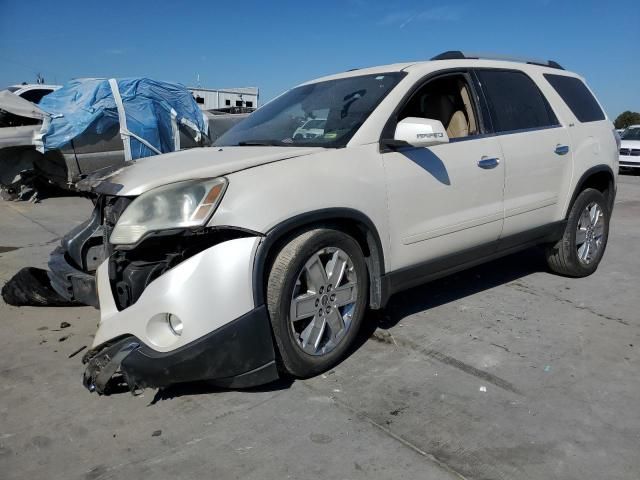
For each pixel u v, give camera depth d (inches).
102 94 434.0
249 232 114.3
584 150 196.5
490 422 112.7
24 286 176.4
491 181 163.3
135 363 111.6
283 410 117.2
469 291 193.0
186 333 110.9
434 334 156.1
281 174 121.6
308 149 133.3
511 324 163.8
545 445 105.3
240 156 129.7
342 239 130.2
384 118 143.0
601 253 213.6
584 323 165.2
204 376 114.2
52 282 143.2
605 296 189.5
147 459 101.7
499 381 129.6
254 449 104.1
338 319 133.0
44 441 107.3
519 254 243.0
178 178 117.9
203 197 112.5
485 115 168.1
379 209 136.1
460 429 110.3
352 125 141.1
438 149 151.4
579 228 202.8
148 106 454.9
